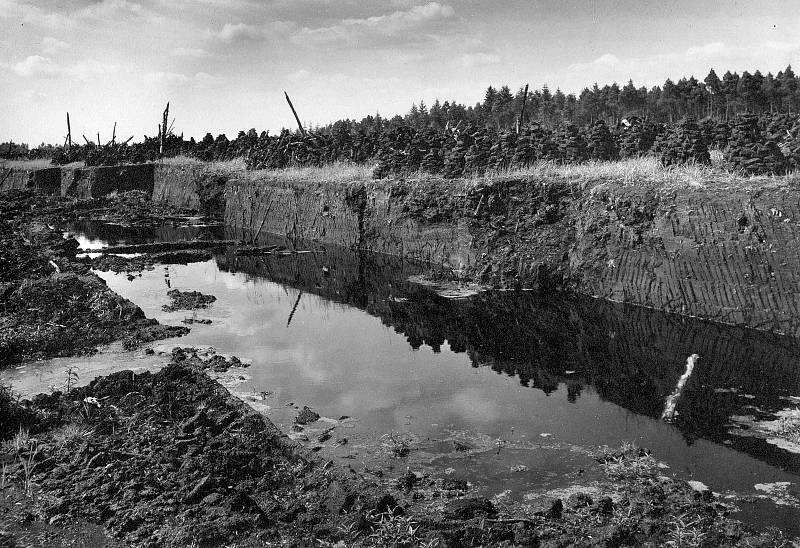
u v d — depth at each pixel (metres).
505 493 10.84
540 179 27.19
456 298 24.81
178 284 28.11
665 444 12.56
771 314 18.50
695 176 22.53
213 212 50.47
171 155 61.56
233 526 9.30
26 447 11.73
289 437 12.62
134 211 50.88
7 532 9.34
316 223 39.28
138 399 13.65
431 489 10.92
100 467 10.98
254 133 58.12
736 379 15.58
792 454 11.97
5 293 21.23
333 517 9.60
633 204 22.52
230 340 19.61
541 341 19.44
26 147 86.25
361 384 15.99
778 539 9.30
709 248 19.91
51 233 35.31
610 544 9.05
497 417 14.01
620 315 21.36
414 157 35.88
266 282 28.81
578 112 57.94
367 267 31.34
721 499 10.52
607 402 14.79
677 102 50.19
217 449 11.59
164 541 9.04
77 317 19.98
